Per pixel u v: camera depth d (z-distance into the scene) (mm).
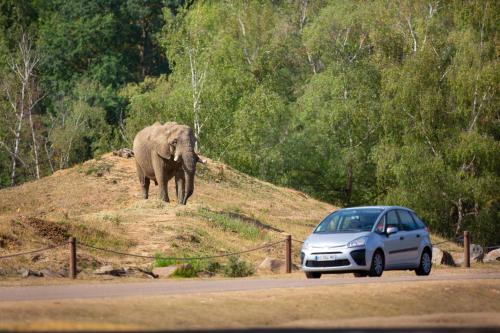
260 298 33875
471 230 109188
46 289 38500
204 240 63906
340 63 125125
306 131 125500
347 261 45000
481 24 109562
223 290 37062
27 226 56750
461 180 105875
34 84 154250
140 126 129000
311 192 129500
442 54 111750
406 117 109062
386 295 36219
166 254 58531
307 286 39000
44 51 168875
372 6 134500
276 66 145375
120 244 59406
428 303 36125
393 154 107750
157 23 181875
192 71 126812
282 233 72875
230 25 148500
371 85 122250
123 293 35875
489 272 55156
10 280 44188
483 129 107562
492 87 106438
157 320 28844
